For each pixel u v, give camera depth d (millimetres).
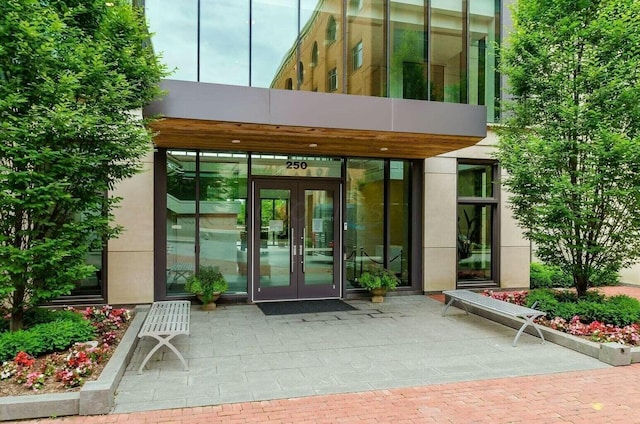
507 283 11008
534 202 7867
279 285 9562
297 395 4578
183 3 8438
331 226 9953
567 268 7855
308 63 9086
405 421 4031
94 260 8570
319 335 6930
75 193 5766
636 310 6980
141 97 6121
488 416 4152
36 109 4996
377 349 6230
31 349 5051
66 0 5820
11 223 5348
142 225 8656
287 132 7387
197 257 9141
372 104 7203
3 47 4922
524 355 6012
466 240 11070
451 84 10305
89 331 5828
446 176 10609
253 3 8750
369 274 9641
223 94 6586
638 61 6965
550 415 4184
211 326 7430
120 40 6098
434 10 10117
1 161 5219
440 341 6660
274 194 9602
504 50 8375
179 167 9109
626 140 6531
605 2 7371
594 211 7316
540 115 8086
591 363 5688
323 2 9211
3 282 5113
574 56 7586
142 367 5168
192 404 4324
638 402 4504
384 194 10461
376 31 9664
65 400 4062
